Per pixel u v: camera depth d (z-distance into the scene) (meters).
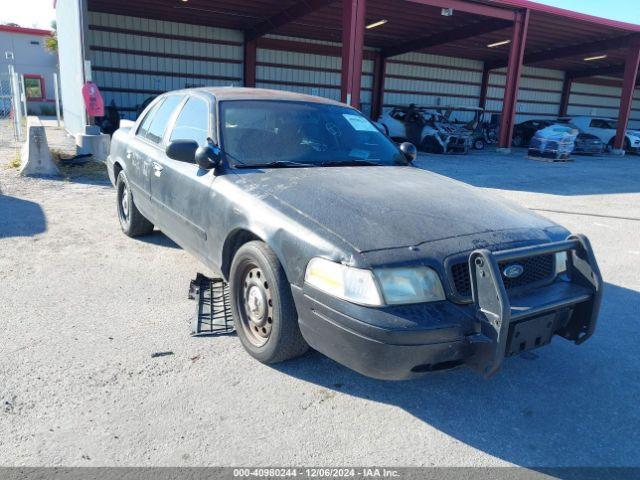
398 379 2.57
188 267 4.81
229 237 3.39
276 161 3.73
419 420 2.76
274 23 19.45
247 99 4.11
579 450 2.58
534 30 21.55
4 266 4.62
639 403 3.03
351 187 3.27
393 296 2.48
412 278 2.52
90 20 19.00
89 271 4.61
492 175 13.18
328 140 4.10
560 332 3.01
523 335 2.64
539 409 2.92
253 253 3.07
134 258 5.00
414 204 3.07
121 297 4.09
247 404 2.79
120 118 18.44
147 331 3.54
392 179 3.58
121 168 5.69
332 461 2.40
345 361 2.62
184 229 4.06
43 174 9.04
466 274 2.63
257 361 3.23
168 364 3.14
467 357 2.56
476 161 16.66
